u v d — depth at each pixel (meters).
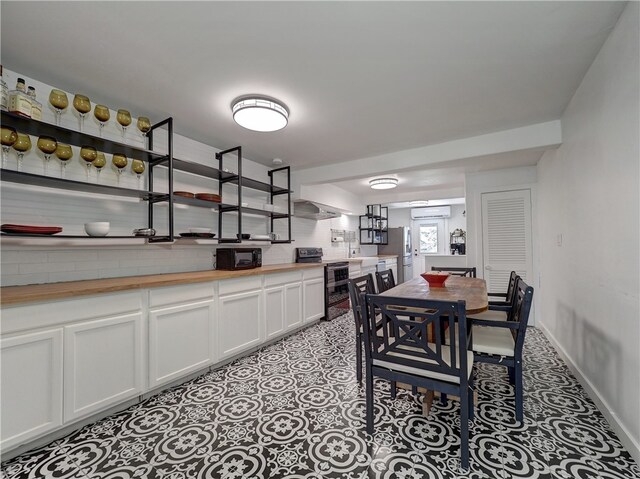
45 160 2.03
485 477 1.39
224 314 2.65
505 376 2.44
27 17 1.40
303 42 1.60
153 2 1.32
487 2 1.34
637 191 1.40
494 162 3.79
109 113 2.17
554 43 1.63
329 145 3.19
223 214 3.38
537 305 3.87
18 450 1.56
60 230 1.89
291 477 1.41
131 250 2.51
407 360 1.61
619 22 1.47
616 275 1.65
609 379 1.77
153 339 2.10
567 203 2.52
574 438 1.65
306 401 2.08
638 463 1.44
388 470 1.44
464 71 1.88
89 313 1.78
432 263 4.52
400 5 1.36
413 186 5.31
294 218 4.59
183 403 2.06
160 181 2.74
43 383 1.60
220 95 2.14
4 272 1.85
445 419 1.86
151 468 1.47
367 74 1.90
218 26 1.48
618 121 1.55
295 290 3.60
